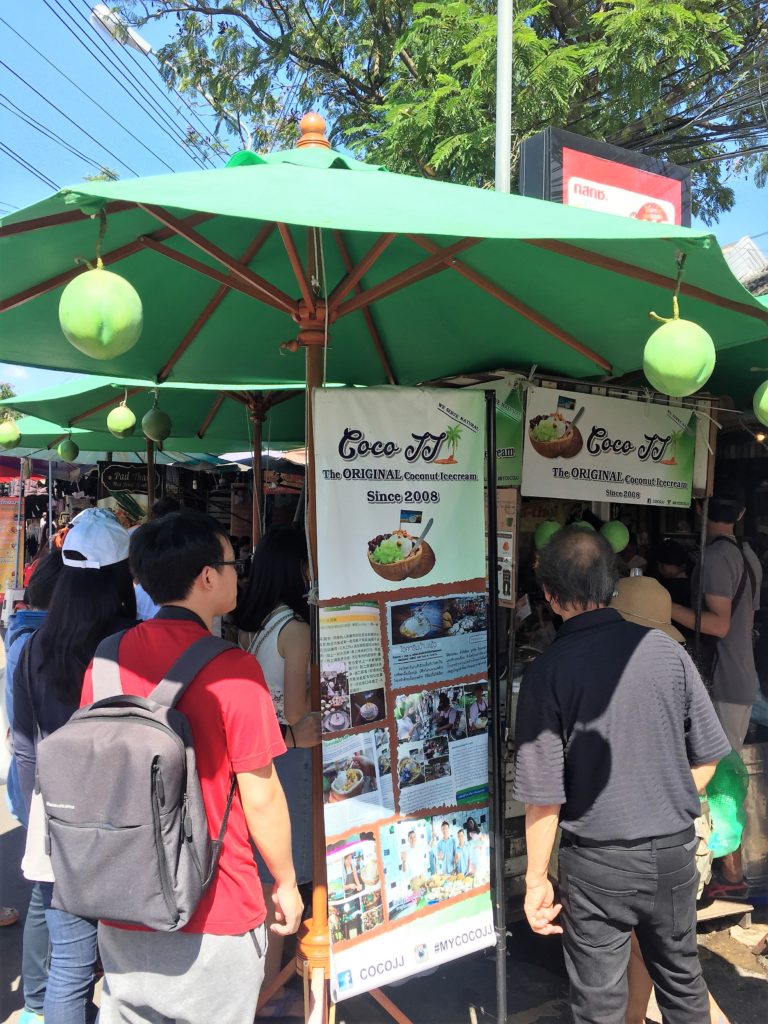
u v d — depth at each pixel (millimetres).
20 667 2127
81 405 4922
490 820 2293
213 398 5113
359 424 2078
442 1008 2615
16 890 3443
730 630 3268
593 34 7320
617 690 1820
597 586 1933
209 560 1690
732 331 2197
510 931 3104
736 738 3256
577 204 3715
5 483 10086
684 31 5613
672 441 3086
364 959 2012
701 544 3242
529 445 2707
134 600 2207
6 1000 2680
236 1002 1545
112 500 7938
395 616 2123
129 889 1390
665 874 1796
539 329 2740
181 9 8797
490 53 5688
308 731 2131
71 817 1421
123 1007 1535
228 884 1546
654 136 7219
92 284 1307
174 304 2807
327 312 2064
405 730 2127
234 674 1571
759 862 3203
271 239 2299
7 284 1982
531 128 6207
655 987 1946
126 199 1241
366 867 2033
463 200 1610
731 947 3016
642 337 2498
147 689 1574
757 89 6949
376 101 9234
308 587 2506
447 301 2750
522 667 2961
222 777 1551
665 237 1399
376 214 1353
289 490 7562
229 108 9305
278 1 8867
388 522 2119
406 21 8266
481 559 2275
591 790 1816
